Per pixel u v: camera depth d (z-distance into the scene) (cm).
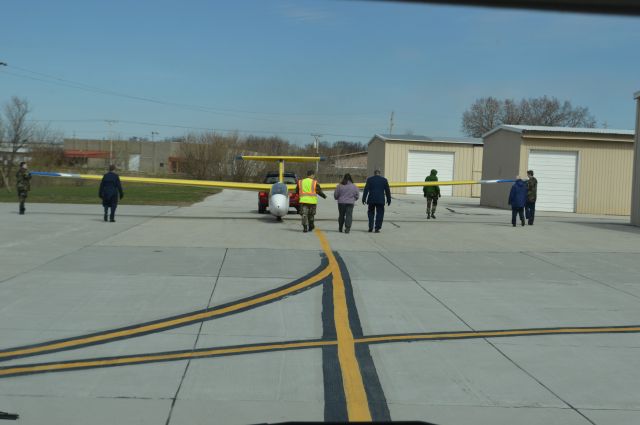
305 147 7844
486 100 8075
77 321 720
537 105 7894
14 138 5259
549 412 476
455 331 710
